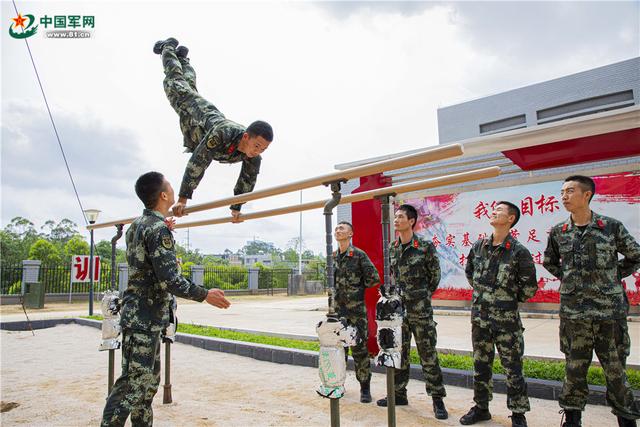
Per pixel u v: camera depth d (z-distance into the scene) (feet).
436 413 11.78
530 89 43.24
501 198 31.42
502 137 13.21
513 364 10.78
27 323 33.76
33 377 16.85
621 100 39.19
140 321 8.68
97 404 13.10
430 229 34.19
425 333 12.13
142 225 9.01
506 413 12.04
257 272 88.17
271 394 14.21
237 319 37.14
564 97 41.47
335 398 7.55
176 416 11.93
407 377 12.92
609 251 10.05
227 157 10.29
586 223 10.50
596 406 12.35
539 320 31.09
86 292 63.10
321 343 7.79
